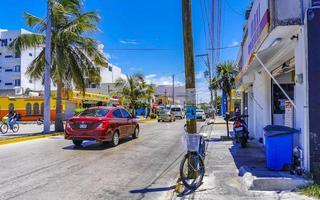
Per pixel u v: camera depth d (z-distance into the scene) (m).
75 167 10.75
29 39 23.12
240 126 15.48
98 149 15.00
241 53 21.23
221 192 7.53
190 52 8.70
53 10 22.09
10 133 24.41
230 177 8.93
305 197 6.95
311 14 8.23
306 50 8.27
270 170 8.90
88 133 15.13
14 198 7.32
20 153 13.75
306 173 8.05
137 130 19.88
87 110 16.38
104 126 15.26
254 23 12.32
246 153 13.42
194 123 8.65
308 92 8.26
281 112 14.88
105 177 9.37
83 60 24.69
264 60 12.52
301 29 8.38
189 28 8.69
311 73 8.24
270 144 8.93
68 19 24.00
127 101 56.47
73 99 47.75
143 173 9.95
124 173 9.92
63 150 14.63
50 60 22.97
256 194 7.31
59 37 22.69
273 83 14.99
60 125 24.41
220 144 16.55
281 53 11.25
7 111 47.41
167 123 41.72
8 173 9.78
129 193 7.77
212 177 8.94
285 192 7.39
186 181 8.07
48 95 22.95
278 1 8.40
